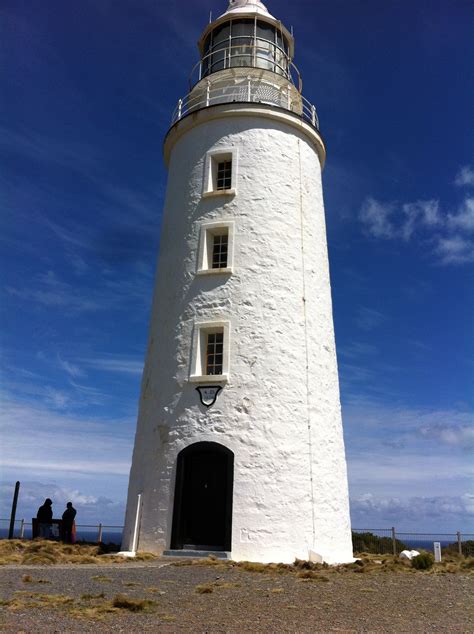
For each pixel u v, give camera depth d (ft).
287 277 63.16
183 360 60.44
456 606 32.86
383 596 35.27
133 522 57.98
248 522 53.47
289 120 69.62
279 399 58.03
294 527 54.44
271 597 33.83
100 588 35.12
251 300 60.90
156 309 66.33
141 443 61.11
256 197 65.16
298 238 65.67
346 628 26.91
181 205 68.18
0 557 49.39
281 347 59.98
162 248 69.36
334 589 37.27
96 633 25.00
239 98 72.49
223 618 28.22
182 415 58.29
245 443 55.83
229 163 68.49
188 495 56.59
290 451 56.65
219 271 62.08
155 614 28.76
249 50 76.74
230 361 58.75
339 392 66.49
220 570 44.39
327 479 58.85
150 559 52.06
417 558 50.80
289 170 68.13
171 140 73.41
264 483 54.80
